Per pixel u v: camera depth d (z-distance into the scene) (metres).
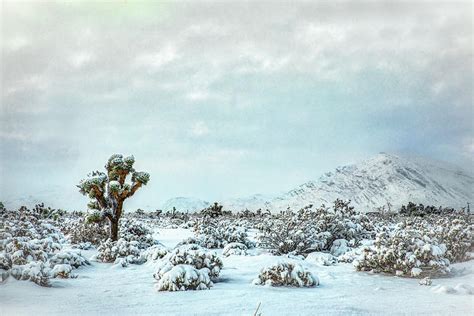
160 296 7.95
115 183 16.31
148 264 12.56
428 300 7.66
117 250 13.88
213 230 18.22
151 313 6.63
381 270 11.11
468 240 12.72
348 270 11.56
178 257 9.89
